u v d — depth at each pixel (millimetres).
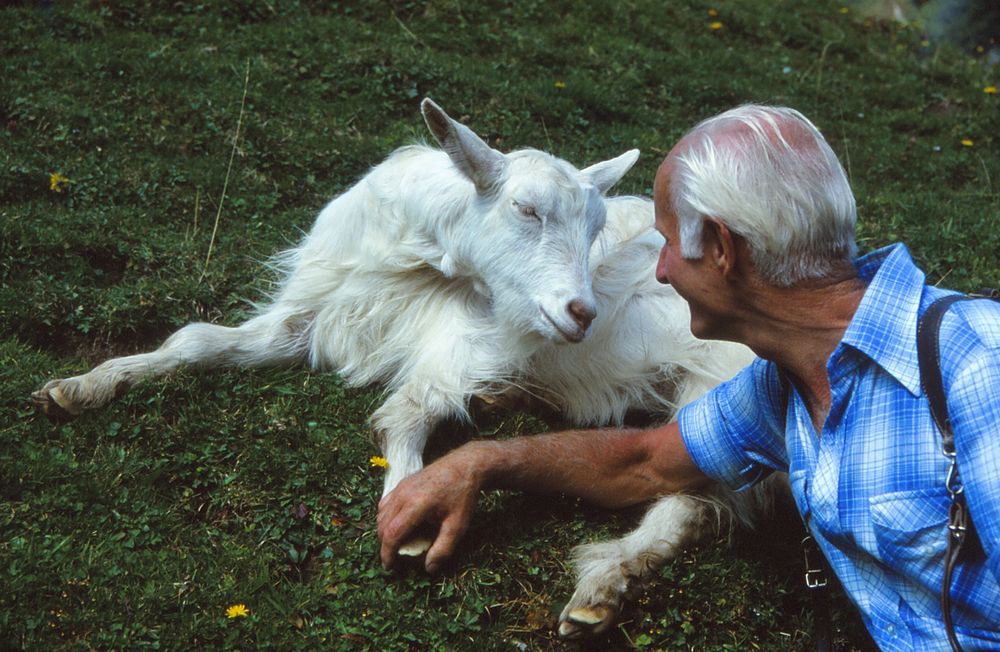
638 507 3742
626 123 8211
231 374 4285
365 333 4434
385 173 4406
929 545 2248
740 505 3707
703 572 3500
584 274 3803
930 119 9766
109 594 3113
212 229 5699
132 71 7258
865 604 2516
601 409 4387
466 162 3850
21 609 3012
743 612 3439
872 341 2281
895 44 12398
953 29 13719
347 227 4555
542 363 4266
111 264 5188
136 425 3859
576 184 3867
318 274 4551
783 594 3510
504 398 4258
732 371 4230
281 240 5609
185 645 3000
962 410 2113
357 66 7914
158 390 4039
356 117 7219
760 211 2299
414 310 4352
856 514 2346
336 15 9203
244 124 6684
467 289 4297
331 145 6617
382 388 4445
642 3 11086
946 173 8414
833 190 2322
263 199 6008
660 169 2547
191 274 5102
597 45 9609
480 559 3455
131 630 3016
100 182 5797
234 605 3164
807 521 2654
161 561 3285
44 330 4555
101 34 8031
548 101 7910
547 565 3512
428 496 3262
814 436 2559
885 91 10445
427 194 4133
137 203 5777
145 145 6387
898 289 2314
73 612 3043
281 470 3721
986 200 7895
